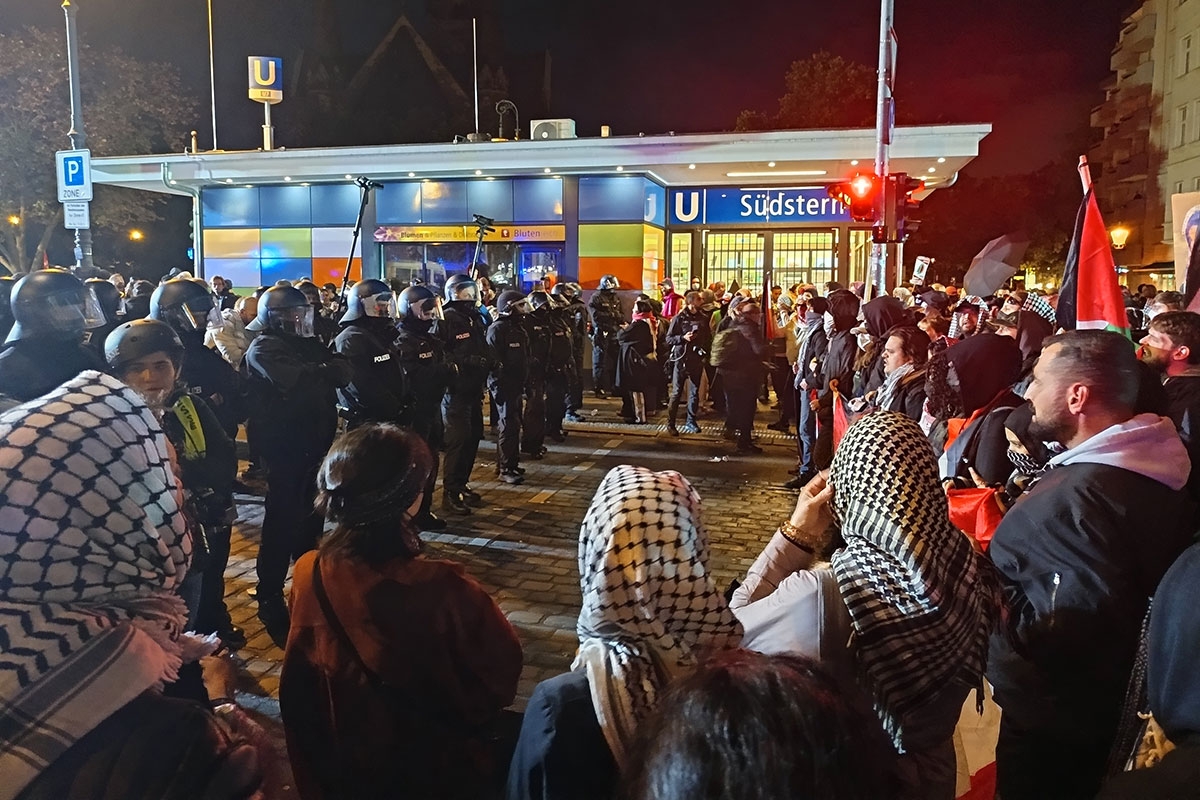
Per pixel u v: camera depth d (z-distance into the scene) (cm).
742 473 941
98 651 126
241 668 450
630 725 153
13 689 122
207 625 450
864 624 180
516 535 695
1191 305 426
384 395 593
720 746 98
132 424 136
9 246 2794
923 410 457
